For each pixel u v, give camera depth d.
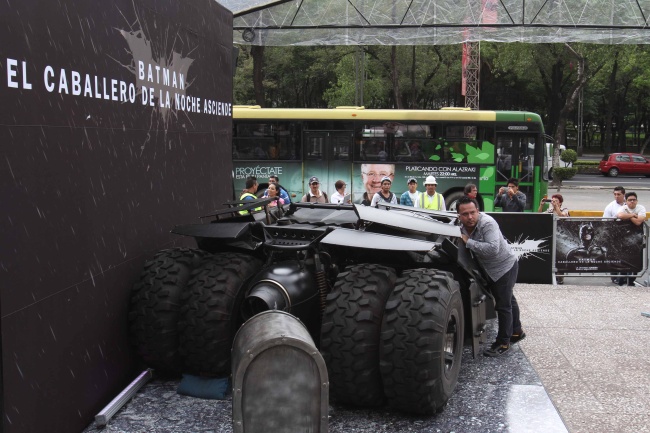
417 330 4.62
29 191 4.04
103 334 4.96
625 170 41.59
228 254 5.53
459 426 4.79
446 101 57.97
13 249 3.86
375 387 4.83
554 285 10.25
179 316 5.16
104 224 4.98
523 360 6.36
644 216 10.49
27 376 4.00
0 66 3.76
